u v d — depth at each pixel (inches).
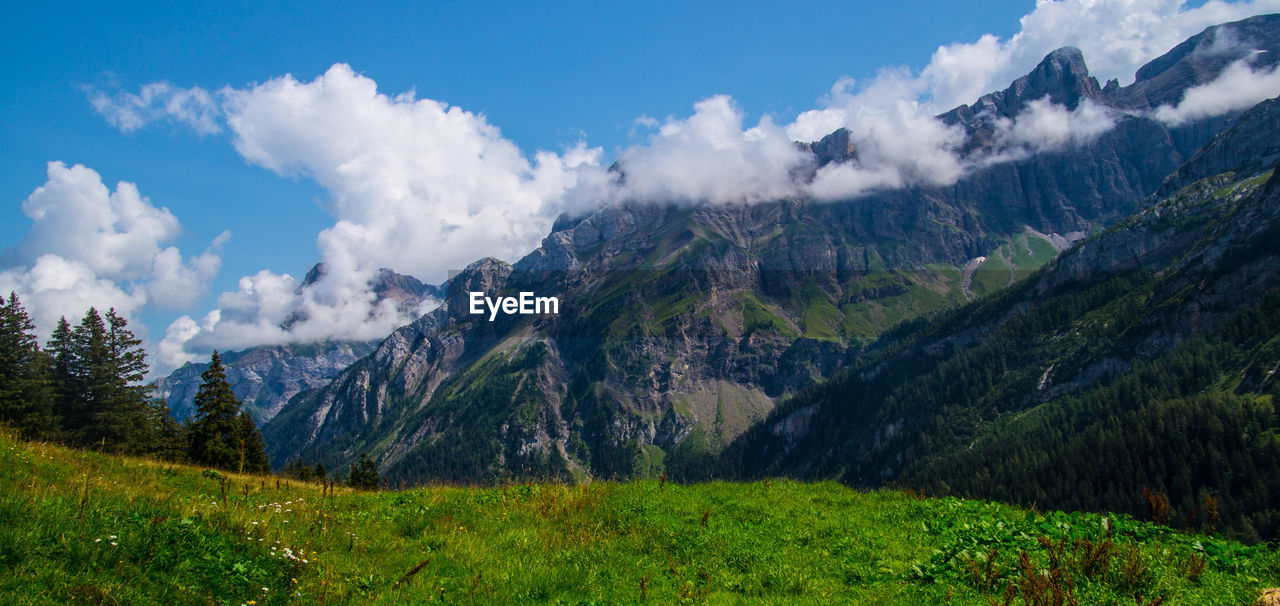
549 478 951.0
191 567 457.4
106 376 3230.8
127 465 895.1
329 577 510.0
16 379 2815.0
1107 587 469.7
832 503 808.9
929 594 490.3
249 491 878.4
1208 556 526.6
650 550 623.5
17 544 415.5
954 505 759.1
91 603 385.4
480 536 665.0
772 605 489.4
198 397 2647.6
